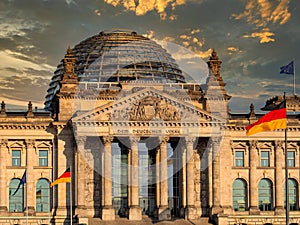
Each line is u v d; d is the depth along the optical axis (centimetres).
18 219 15500
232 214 16075
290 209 16600
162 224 15262
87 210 15675
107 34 19000
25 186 15850
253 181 16475
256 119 16512
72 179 15700
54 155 15900
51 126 15900
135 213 15462
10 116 15962
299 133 16500
